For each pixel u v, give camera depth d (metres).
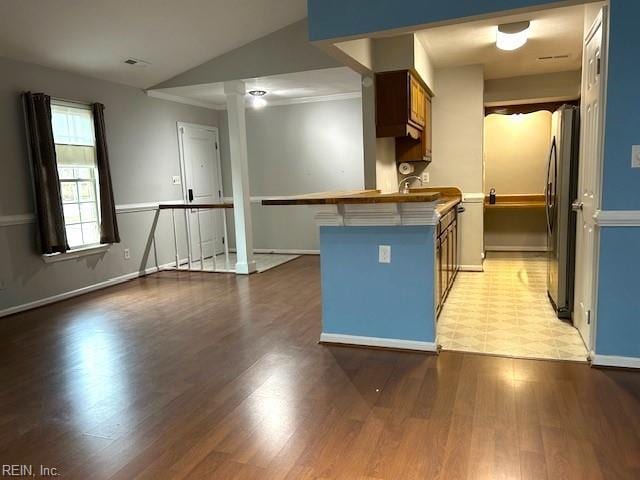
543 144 6.68
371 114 4.35
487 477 1.81
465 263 5.66
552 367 2.80
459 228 5.58
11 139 4.34
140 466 1.96
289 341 3.40
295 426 2.23
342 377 2.76
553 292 4.03
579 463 1.87
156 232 6.16
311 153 7.01
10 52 4.21
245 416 2.34
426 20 2.78
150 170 6.03
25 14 3.71
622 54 2.51
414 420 2.25
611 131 2.58
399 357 3.04
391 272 3.12
